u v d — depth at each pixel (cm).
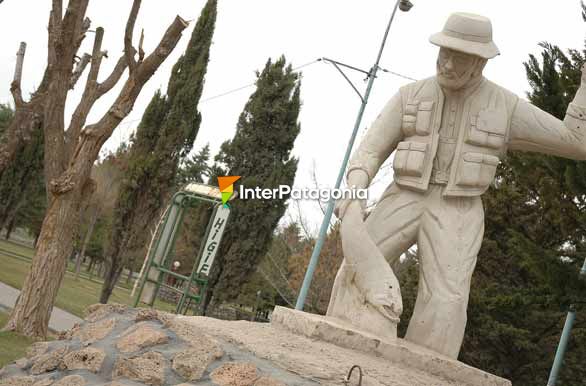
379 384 511
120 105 1290
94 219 3747
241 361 489
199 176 4881
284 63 2647
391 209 702
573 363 1850
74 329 586
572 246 1822
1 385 530
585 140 682
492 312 1802
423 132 698
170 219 1416
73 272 4334
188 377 479
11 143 1636
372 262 660
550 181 1477
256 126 2602
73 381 497
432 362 608
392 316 643
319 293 2773
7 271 2628
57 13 1309
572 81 1370
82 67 1666
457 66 675
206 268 1353
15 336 1191
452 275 665
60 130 1307
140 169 2348
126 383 473
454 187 687
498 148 693
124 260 2336
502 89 703
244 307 3897
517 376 1872
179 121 2419
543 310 1767
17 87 1642
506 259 1873
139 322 548
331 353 575
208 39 2491
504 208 1834
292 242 3359
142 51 1295
